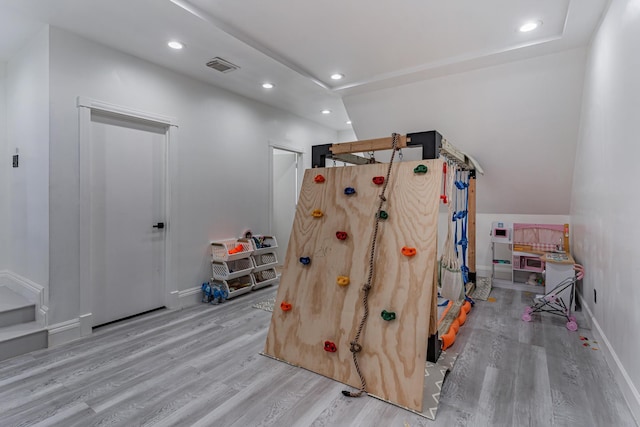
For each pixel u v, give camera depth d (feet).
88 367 7.43
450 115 12.61
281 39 9.23
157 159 11.09
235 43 9.12
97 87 9.16
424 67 10.81
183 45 9.29
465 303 11.30
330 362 7.15
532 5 7.57
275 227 19.11
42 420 5.65
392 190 7.39
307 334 7.63
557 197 14.15
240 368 7.47
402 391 6.16
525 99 11.05
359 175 8.01
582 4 7.41
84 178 8.93
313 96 13.73
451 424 5.60
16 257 10.14
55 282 8.48
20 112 9.69
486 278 15.60
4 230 10.76
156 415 5.79
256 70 10.98
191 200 11.84
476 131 12.78
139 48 9.47
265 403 6.17
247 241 13.51
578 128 11.21
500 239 14.73
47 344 8.34
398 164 7.50
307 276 8.05
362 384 6.57
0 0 7.15
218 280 12.53
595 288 9.20
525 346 8.69
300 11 7.87
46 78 8.32
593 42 8.72
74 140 8.73
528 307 11.39
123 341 8.80
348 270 7.49
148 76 10.36
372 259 7.17
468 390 6.64
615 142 7.09
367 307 6.99
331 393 6.51
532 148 12.55
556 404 6.15
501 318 10.84
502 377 7.14
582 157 10.84
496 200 15.55
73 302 8.85
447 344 8.44
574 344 8.80
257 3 7.55
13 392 6.44
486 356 8.13
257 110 14.46
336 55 10.24
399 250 6.98
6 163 10.69
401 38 9.11
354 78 12.09
